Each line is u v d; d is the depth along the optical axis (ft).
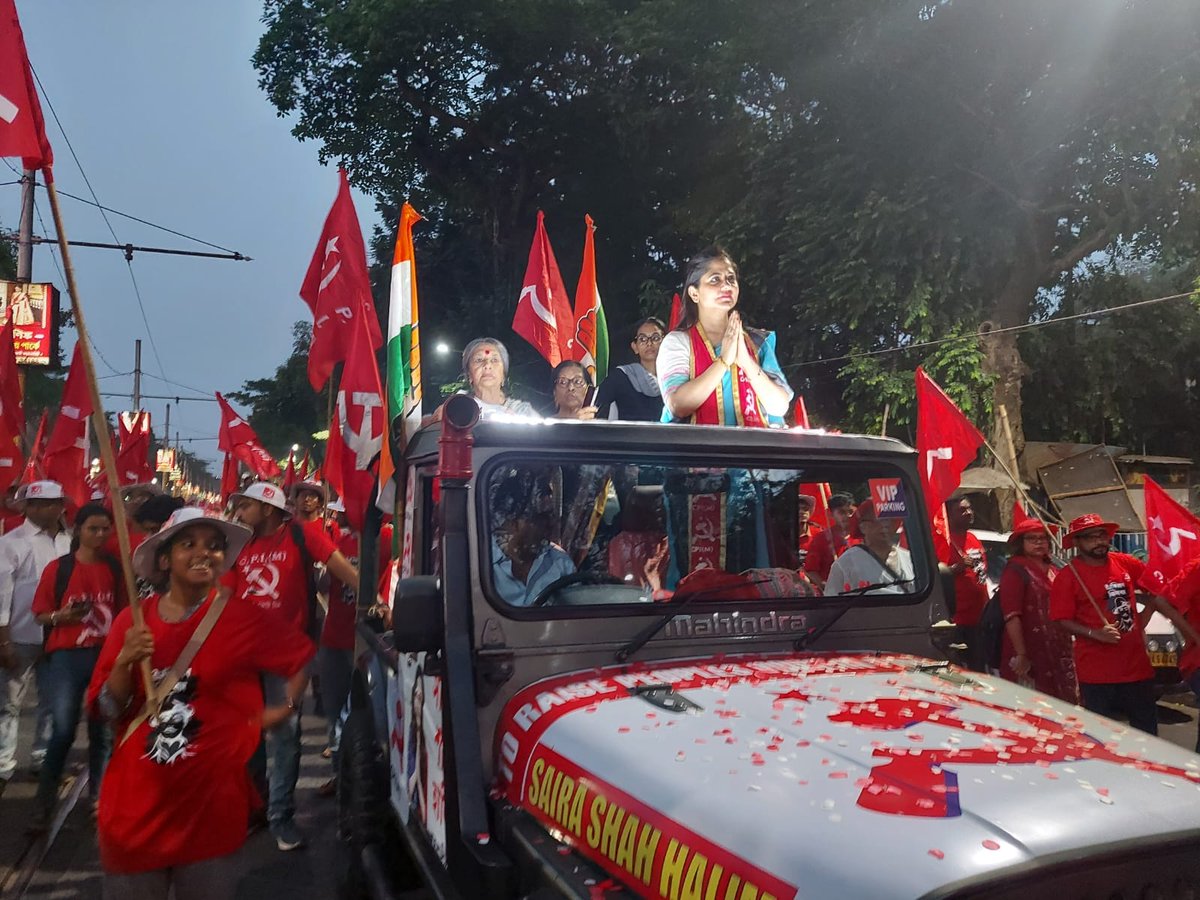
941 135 57.93
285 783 18.07
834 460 10.98
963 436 23.65
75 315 10.11
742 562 10.66
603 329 23.07
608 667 9.59
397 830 13.91
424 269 102.37
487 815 8.96
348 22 84.94
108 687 10.44
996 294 62.28
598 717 8.29
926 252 56.34
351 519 18.74
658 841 6.70
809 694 8.48
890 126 58.85
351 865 14.69
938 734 7.45
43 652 19.36
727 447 10.56
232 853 10.56
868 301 56.65
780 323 68.03
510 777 8.82
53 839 18.49
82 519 19.15
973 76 57.62
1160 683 27.09
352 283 21.06
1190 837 6.01
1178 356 69.92
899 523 11.15
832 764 6.87
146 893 10.23
